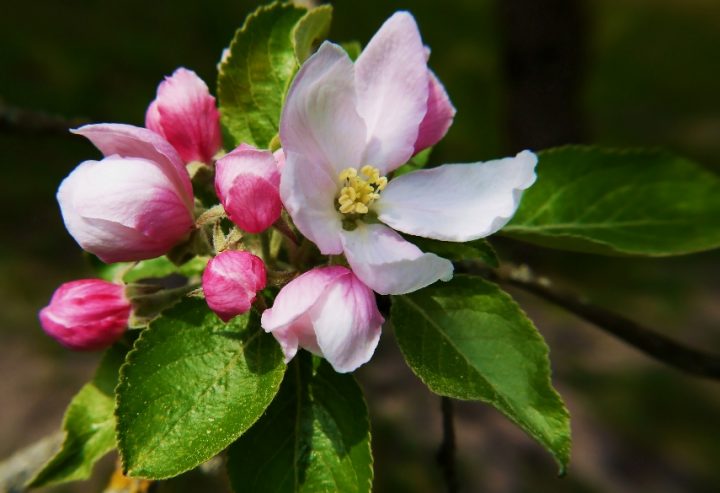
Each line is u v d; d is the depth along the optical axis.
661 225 0.27
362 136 0.23
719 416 0.69
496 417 0.68
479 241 0.23
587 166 0.28
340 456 0.23
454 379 0.23
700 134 1.10
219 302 0.21
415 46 0.23
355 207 0.22
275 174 0.22
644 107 1.17
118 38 1.00
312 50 0.25
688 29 1.37
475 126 1.03
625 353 0.75
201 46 1.04
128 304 0.24
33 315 0.68
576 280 0.86
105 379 0.25
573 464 0.64
